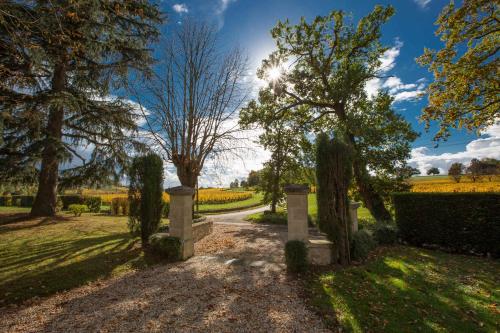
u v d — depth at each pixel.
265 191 19.81
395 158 13.43
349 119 12.56
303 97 15.05
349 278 4.94
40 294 4.28
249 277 5.27
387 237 8.62
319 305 3.82
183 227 6.87
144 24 11.45
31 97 9.06
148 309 3.79
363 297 4.06
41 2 6.75
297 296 4.22
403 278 4.99
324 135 6.53
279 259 6.88
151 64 12.04
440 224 8.36
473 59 11.47
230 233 11.70
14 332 3.18
